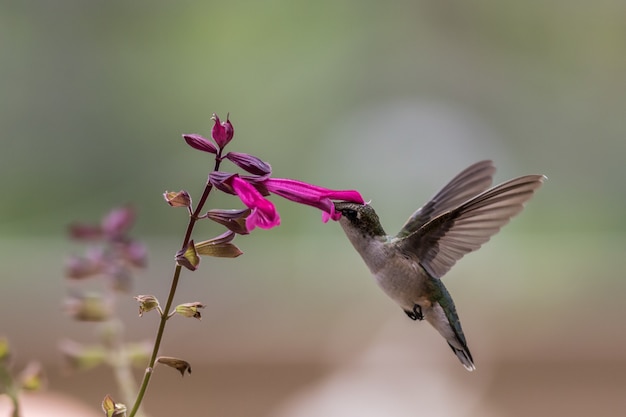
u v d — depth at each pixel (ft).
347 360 32.76
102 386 29.58
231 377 31.63
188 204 12.48
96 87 45.29
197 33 46.78
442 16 49.73
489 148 48.21
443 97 49.24
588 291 36.68
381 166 46.24
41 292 32.12
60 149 44.34
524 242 44.04
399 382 32.30
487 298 36.37
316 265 38.22
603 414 32.60
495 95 49.55
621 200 47.80
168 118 45.93
